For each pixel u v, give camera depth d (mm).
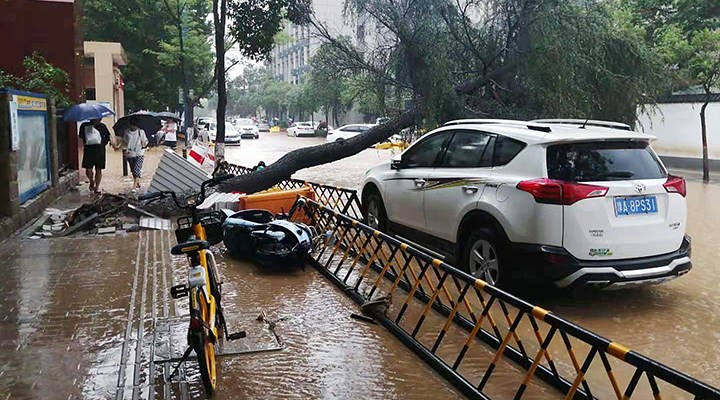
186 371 4543
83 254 7996
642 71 11352
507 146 6434
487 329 5645
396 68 11562
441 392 4340
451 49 11391
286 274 7410
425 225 7500
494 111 11148
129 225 9812
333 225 8602
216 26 14734
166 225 9844
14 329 5344
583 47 10688
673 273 6051
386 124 11805
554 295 6715
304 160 11750
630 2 22031
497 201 6234
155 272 7168
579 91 10438
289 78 81125
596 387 4520
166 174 10898
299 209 9359
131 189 14797
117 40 35125
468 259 6719
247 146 36438
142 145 15531
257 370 4633
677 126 21891
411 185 7766
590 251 5750
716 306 6406
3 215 9125
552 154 6000
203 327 4078
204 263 4570
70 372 4504
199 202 5078
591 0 11266
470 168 6828
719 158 20656
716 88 19750
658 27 21672
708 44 17844
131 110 35844
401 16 11188
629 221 5863
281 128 71000
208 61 36719
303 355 4941
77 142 16000
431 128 11023
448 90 11016
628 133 6227
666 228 6031
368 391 4332
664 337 5551
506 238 6121
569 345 3695
